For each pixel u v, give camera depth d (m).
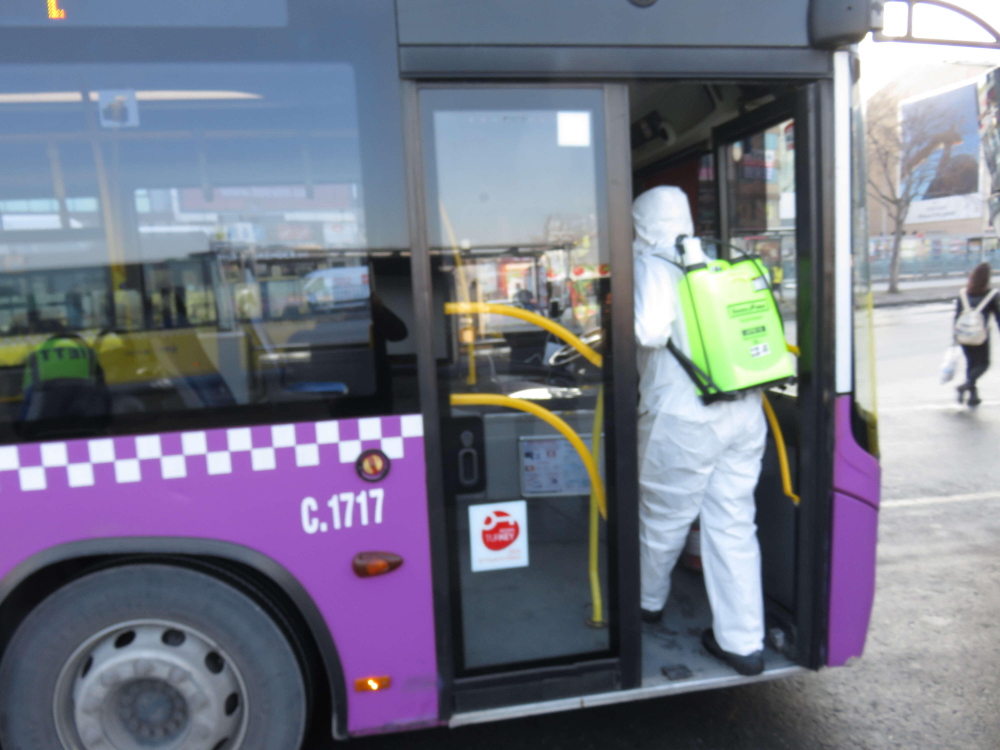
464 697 2.23
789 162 2.58
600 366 2.27
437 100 2.07
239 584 2.10
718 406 2.46
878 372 10.34
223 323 2.01
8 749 2.06
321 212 2.04
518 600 2.27
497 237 2.14
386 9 2.03
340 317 2.06
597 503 2.30
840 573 2.48
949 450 6.31
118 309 1.98
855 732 2.58
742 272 2.48
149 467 2.00
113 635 2.09
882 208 25.41
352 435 2.07
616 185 2.19
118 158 1.96
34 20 1.91
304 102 2.02
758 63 2.22
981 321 7.77
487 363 2.17
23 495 1.96
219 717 2.11
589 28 2.12
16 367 1.95
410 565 2.13
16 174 1.93
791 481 2.70
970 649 3.15
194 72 1.97
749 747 2.51
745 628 2.49
